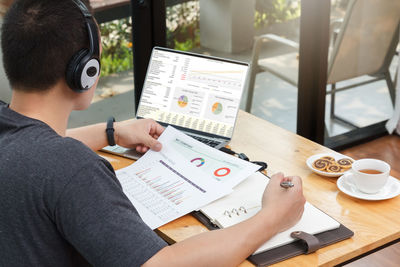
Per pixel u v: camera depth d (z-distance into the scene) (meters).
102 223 0.94
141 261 0.94
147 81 1.77
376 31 2.87
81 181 0.95
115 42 2.89
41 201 0.93
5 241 0.96
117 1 2.81
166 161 1.50
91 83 1.07
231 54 2.87
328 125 2.99
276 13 2.71
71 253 1.03
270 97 2.91
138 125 1.60
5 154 0.96
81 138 1.55
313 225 1.22
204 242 1.05
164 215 1.29
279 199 1.19
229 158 1.48
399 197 1.36
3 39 1.00
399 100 3.05
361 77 2.97
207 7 2.79
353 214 1.30
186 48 2.91
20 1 1.00
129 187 1.41
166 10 2.81
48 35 0.98
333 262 1.14
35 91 1.02
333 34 2.73
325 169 1.47
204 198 1.32
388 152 3.02
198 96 1.70
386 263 2.25
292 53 2.77
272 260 1.12
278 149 1.62
